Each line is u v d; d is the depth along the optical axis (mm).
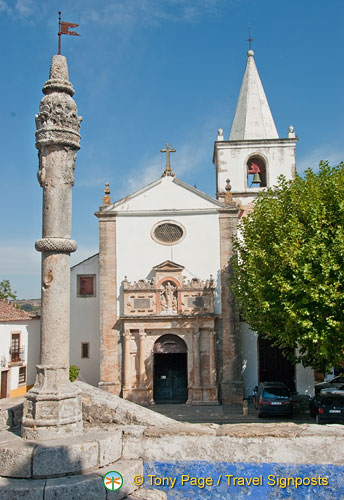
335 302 20422
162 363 34094
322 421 23000
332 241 21484
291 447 9789
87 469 9367
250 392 33656
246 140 39062
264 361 34781
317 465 9680
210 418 27453
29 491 8547
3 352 39344
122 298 33562
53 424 10117
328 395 23969
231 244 33750
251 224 28750
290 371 34469
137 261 34000
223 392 32094
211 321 32312
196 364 32031
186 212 34188
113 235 34250
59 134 11312
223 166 39219
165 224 34344
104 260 34000
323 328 21047
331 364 22188
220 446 9938
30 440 9984
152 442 10125
